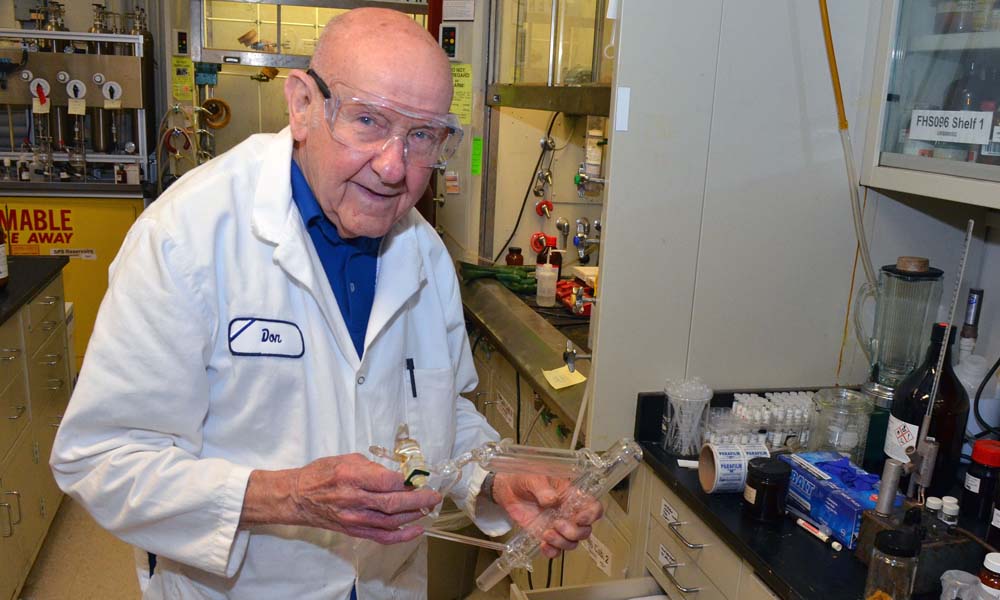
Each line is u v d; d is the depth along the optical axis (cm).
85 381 109
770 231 185
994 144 153
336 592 129
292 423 121
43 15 439
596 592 171
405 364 138
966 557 135
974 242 199
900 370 193
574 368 218
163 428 113
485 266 335
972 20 165
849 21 178
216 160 126
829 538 145
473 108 329
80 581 282
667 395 182
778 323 191
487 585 135
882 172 178
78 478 113
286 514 108
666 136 174
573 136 325
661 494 178
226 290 117
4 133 452
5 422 245
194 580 125
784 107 179
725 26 172
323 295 124
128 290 110
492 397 292
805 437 181
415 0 442
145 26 474
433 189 345
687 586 167
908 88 177
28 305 271
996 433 170
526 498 136
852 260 192
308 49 455
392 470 113
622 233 177
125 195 424
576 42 252
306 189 124
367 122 109
